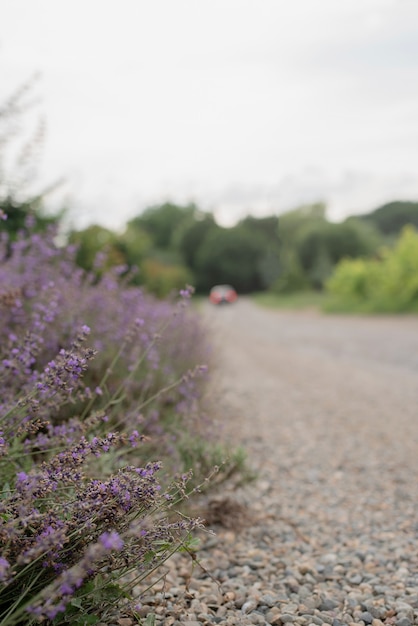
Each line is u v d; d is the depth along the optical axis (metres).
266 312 34.22
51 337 4.15
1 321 3.96
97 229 9.89
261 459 5.18
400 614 2.66
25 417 2.63
